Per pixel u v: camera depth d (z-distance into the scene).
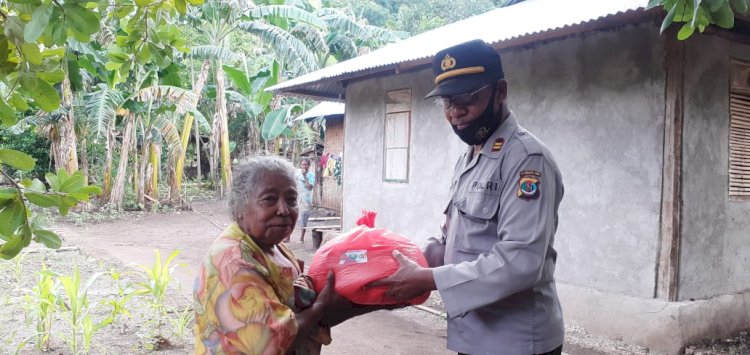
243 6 14.63
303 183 10.62
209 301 1.70
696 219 4.95
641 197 4.95
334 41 15.94
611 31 5.14
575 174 5.43
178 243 10.38
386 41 16.70
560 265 5.54
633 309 4.93
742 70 5.38
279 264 1.89
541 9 6.84
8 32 2.20
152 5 3.09
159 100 15.15
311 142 20.47
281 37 13.59
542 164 2.07
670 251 4.77
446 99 2.22
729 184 5.29
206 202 18.08
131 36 3.24
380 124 7.91
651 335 4.80
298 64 13.55
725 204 5.25
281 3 14.88
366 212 2.45
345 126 8.62
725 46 5.18
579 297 5.30
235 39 20.44
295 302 1.97
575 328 5.27
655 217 4.85
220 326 1.67
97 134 12.72
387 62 6.41
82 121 14.59
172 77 13.92
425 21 27.86
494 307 2.17
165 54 3.33
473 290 1.99
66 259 7.95
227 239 1.78
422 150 7.21
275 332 1.67
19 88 2.41
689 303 4.79
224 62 17.38
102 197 15.46
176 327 4.72
